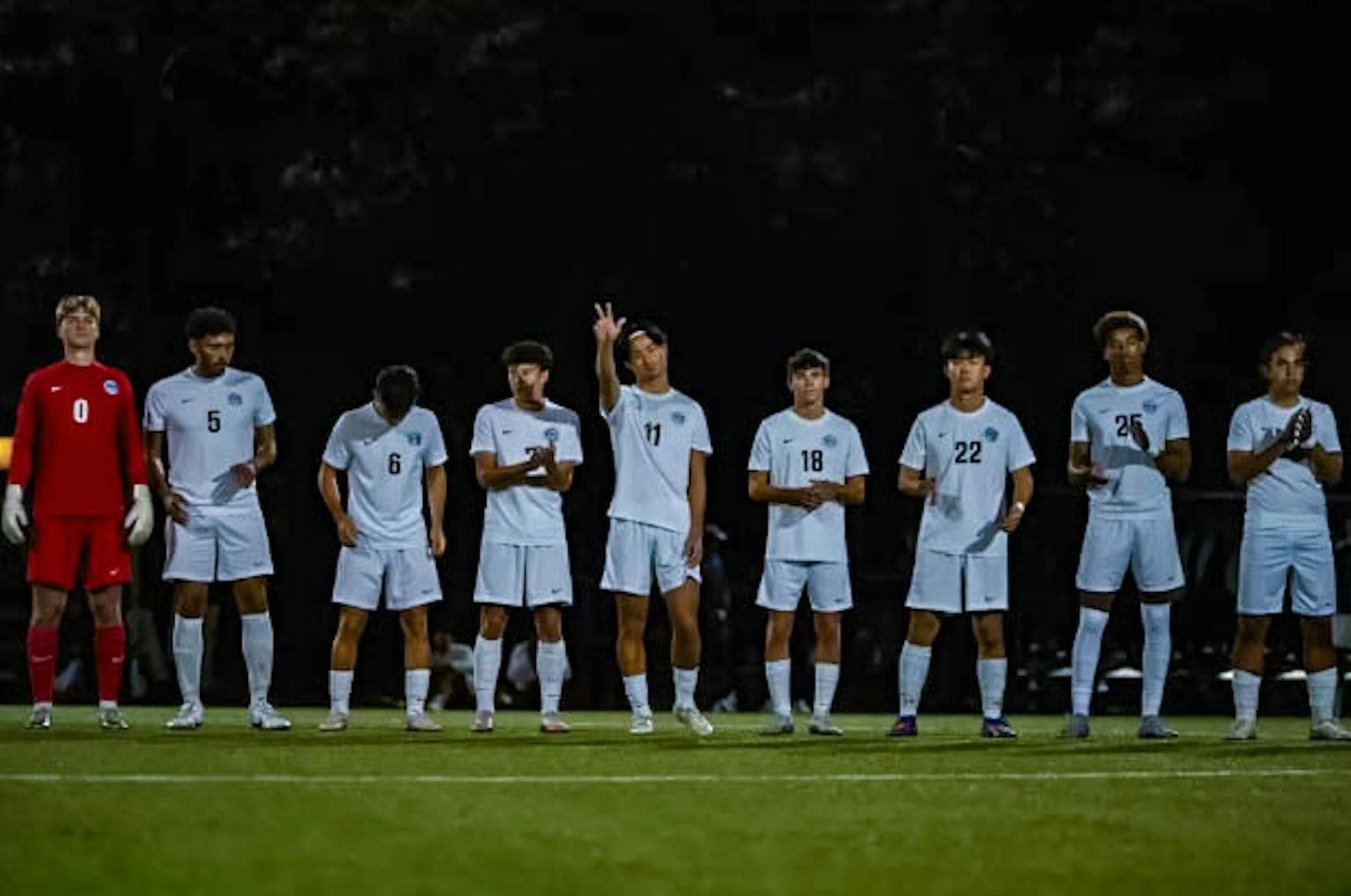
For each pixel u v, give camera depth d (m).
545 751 26.48
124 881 15.22
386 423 31.95
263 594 32.19
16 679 55.25
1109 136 71.44
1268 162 72.38
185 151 69.00
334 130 69.06
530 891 15.02
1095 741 30.28
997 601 31.89
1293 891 15.40
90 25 68.00
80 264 69.81
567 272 71.69
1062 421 72.19
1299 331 72.56
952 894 15.09
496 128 70.06
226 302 70.62
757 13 69.56
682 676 31.86
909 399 72.81
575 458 32.47
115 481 31.22
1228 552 51.06
